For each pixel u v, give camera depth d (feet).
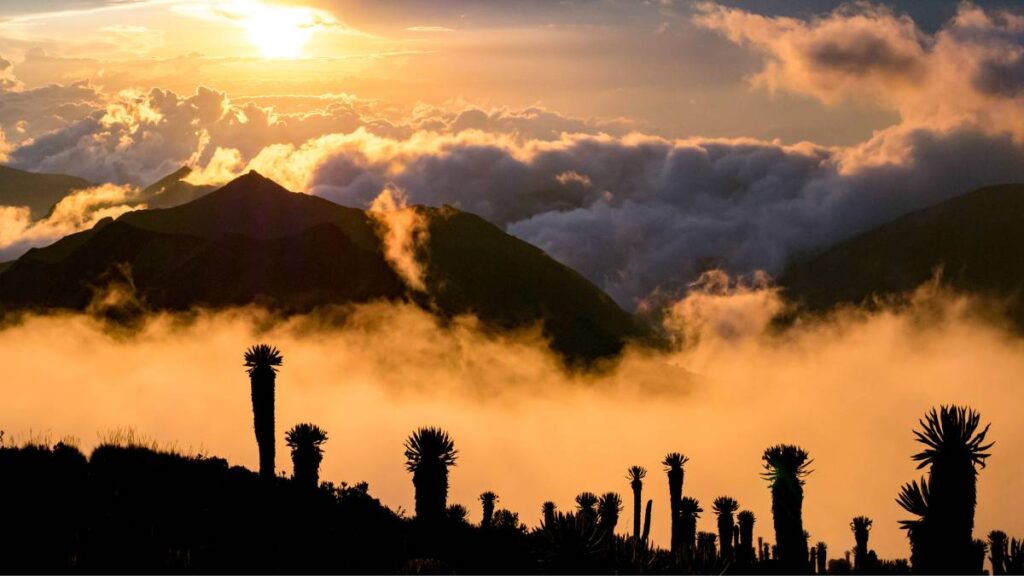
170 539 68.74
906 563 54.44
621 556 38.88
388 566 69.36
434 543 67.26
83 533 66.03
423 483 67.10
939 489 32.78
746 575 51.37
